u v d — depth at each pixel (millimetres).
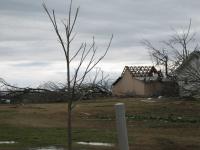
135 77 74250
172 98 39312
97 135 20562
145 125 24844
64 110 36469
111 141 18500
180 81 31328
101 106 39031
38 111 35438
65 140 18969
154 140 18766
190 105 35219
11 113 33469
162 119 27922
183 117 28688
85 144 17766
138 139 19047
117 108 5406
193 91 30234
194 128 23141
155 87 69750
